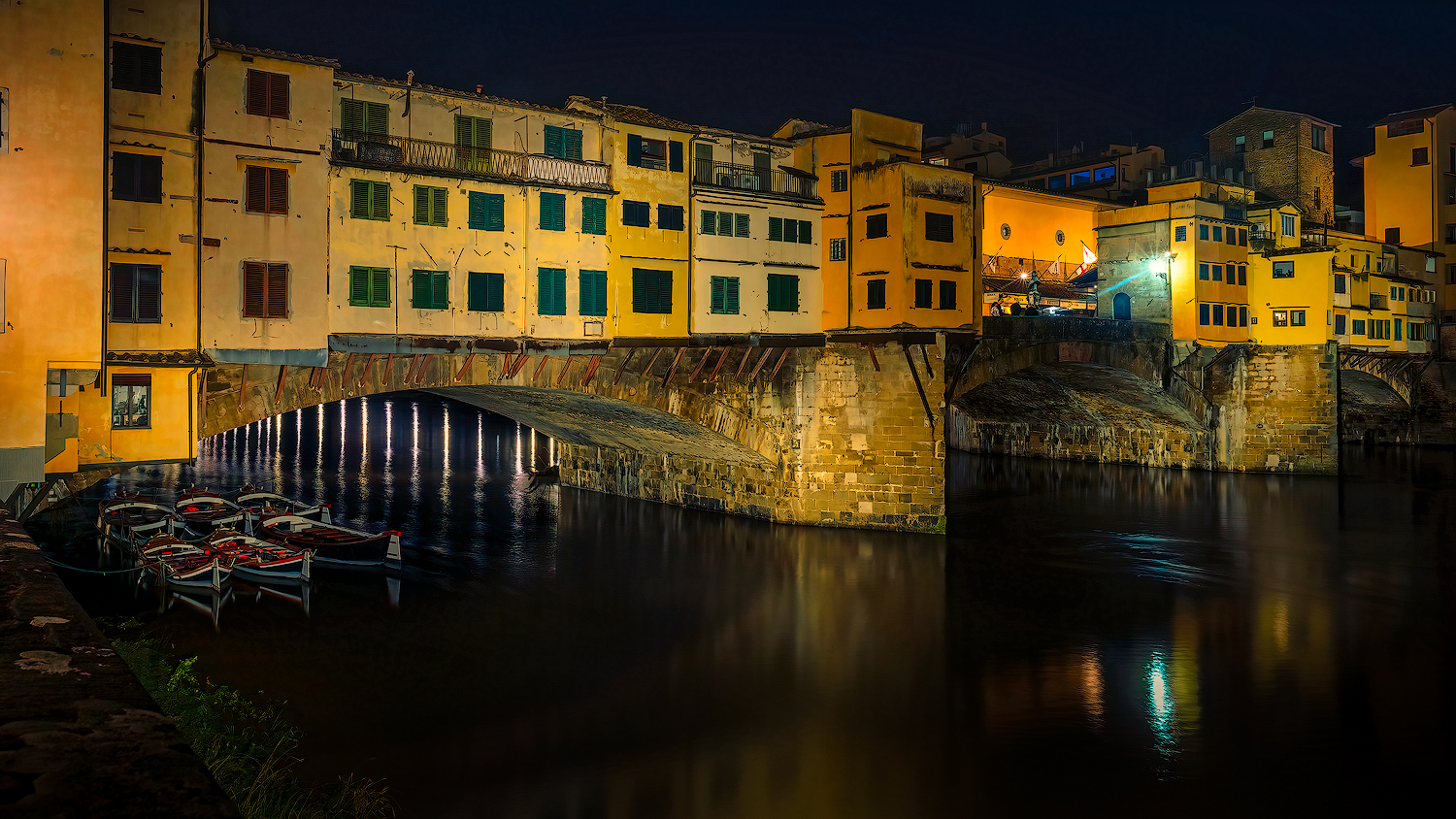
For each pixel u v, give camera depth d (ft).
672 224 136.05
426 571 125.59
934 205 146.72
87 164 78.33
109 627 95.45
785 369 150.00
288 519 137.28
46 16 76.69
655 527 155.94
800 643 98.99
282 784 56.39
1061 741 74.79
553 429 183.73
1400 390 271.28
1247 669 91.56
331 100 103.96
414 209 110.42
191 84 94.68
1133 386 202.69
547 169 121.49
